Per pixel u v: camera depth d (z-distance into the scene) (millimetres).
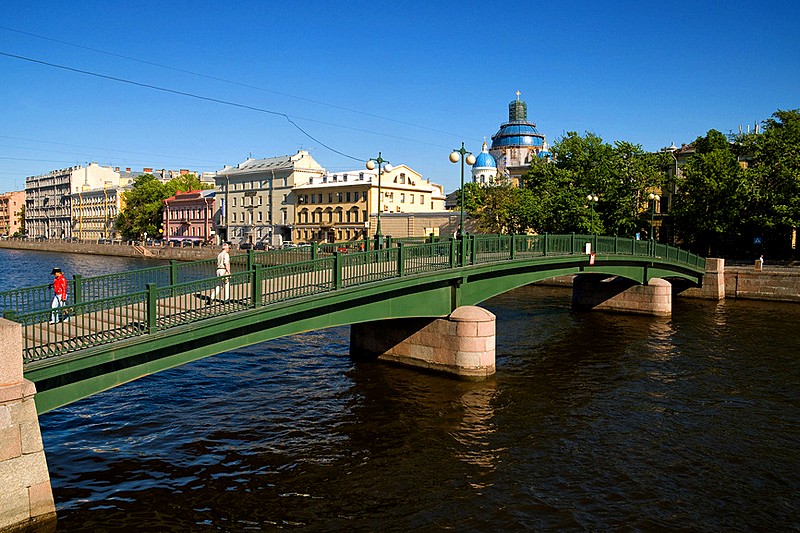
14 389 8992
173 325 11953
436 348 19797
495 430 14945
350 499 11391
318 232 81312
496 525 10531
